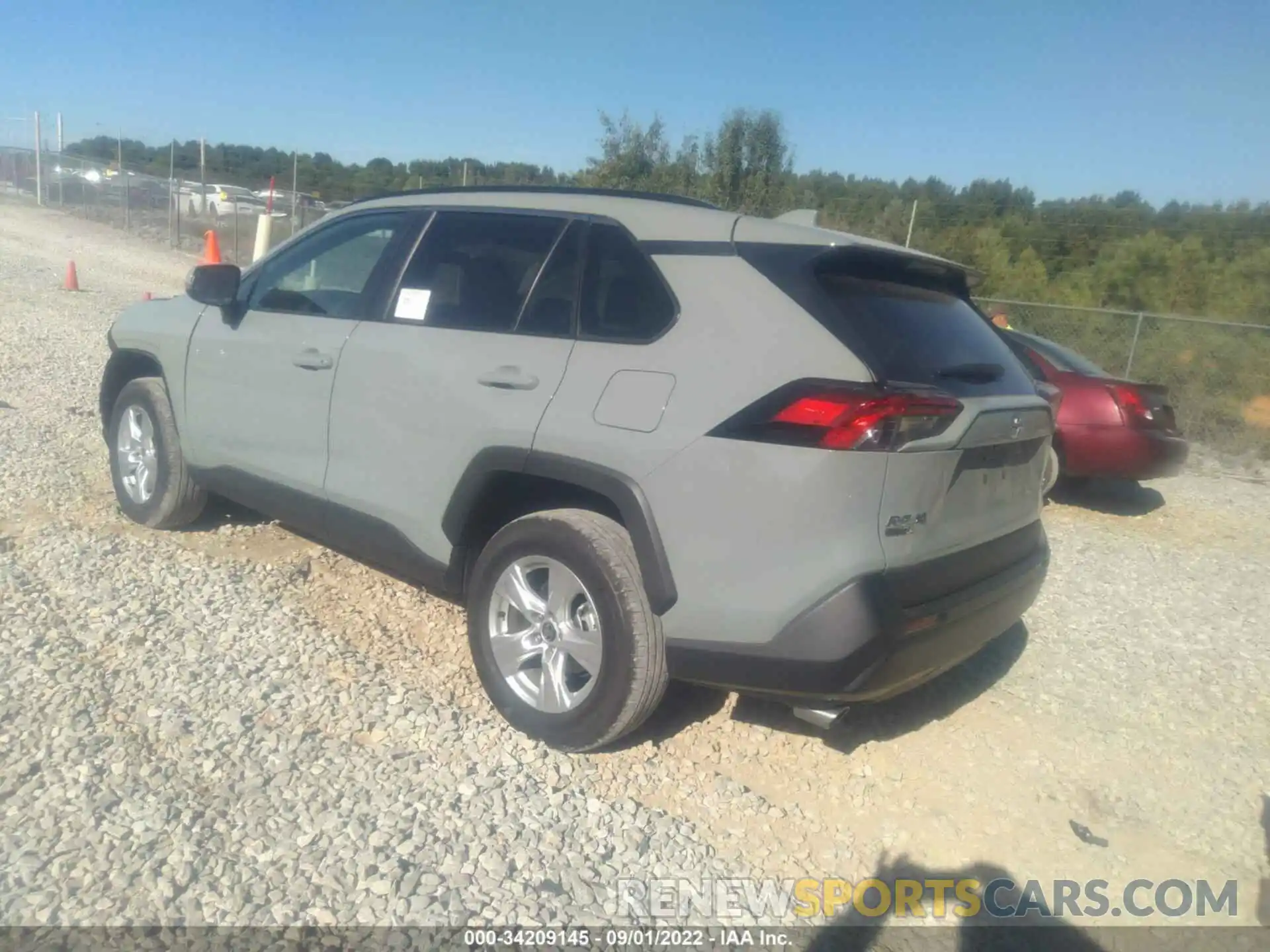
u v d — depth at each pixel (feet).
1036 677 15.92
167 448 17.31
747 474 10.45
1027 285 91.91
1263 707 15.43
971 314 13.03
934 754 13.33
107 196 111.04
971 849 11.47
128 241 83.97
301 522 15.30
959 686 15.35
